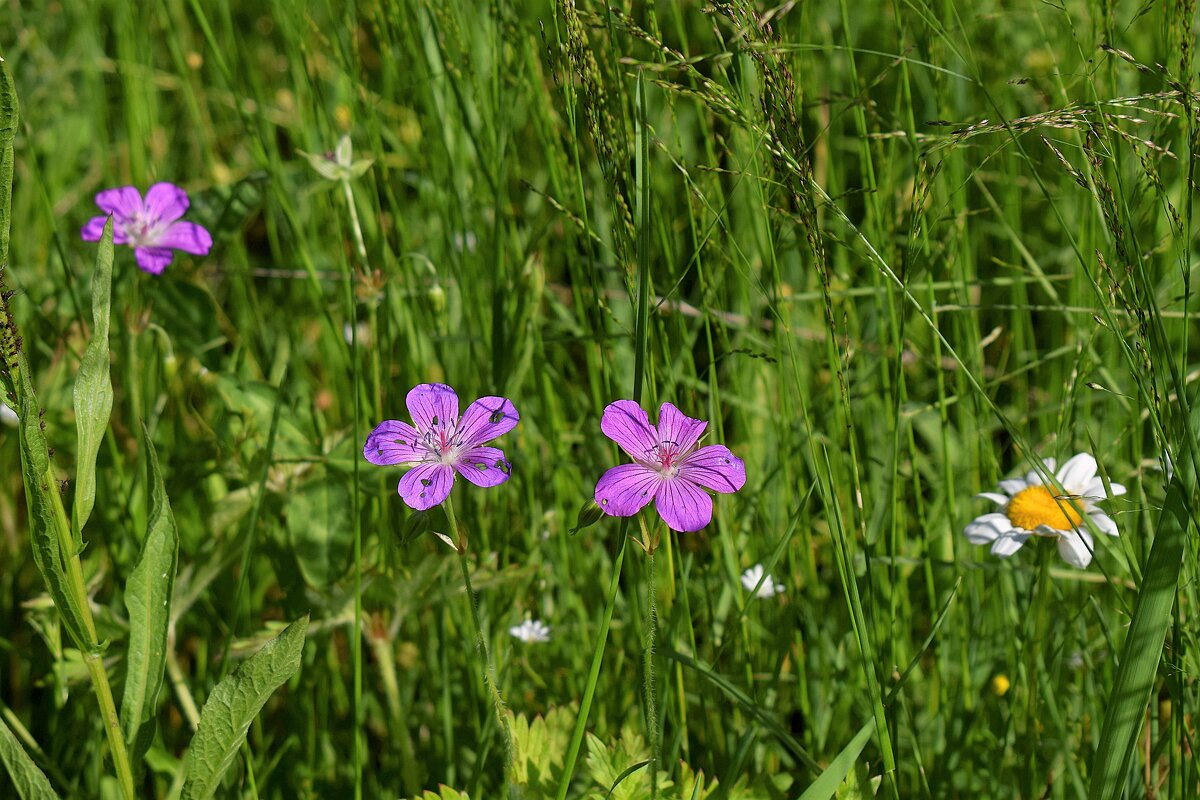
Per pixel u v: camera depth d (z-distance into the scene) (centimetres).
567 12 87
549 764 94
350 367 104
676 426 84
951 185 104
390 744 101
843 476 100
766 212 91
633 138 91
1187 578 89
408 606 98
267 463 95
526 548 103
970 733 97
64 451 104
